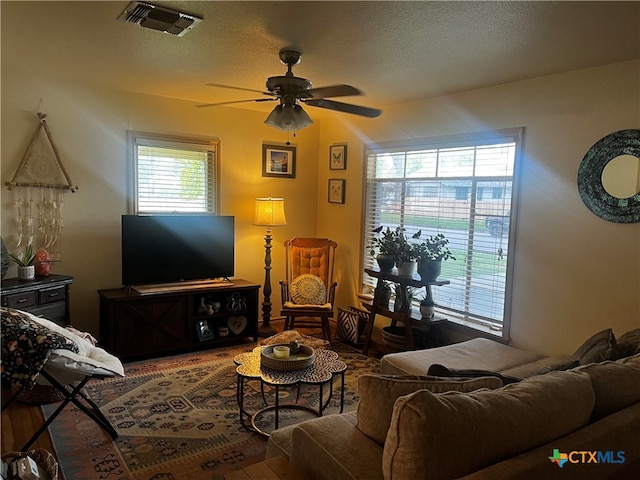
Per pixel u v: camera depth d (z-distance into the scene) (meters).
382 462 1.50
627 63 2.89
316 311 4.68
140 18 2.38
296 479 1.68
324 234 5.61
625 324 2.95
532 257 3.46
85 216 4.16
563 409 1.52
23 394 3.11
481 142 3.79
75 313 4.18
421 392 1.37
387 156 4.77
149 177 4.50
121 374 2.64
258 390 3.49
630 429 1.57
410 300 4.05
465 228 4.02
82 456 2.54
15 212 3.82
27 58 3.21
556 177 3.28
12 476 1.74
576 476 1.40
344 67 3.20
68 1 2.22
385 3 2.15
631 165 2.88
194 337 4.41
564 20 2.29
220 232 4.62
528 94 3.43
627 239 2.92
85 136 4.10
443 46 2.72
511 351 3.28
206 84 3.86
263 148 5.18
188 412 3.10
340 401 3.17
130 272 4.16
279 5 2.20
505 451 1.38
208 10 2.28
